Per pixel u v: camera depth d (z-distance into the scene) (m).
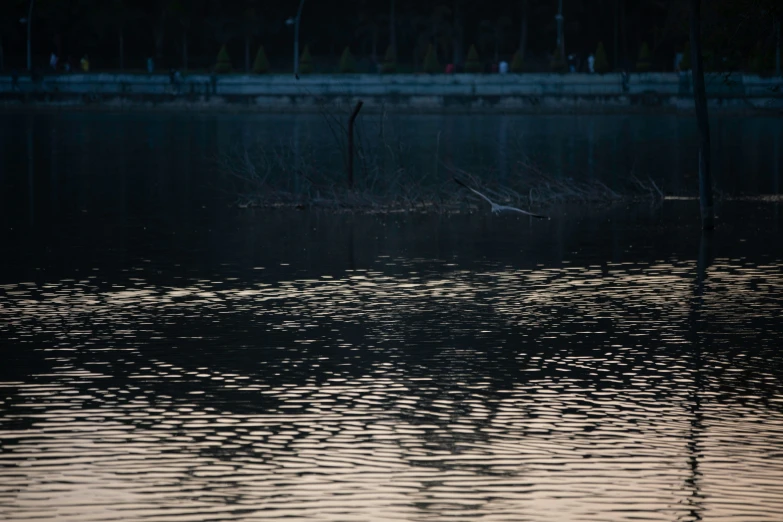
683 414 18.88
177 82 147.38
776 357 22.75
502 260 35.53
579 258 35.91
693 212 49.03
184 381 20.88
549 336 24.72
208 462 16.50
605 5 192.88
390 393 20.12
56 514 14.58
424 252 37.31
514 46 196.12
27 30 174.12
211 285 30.92
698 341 24.20
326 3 191.25
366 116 133.25
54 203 51.91
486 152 81.81
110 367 21.91
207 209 50.03
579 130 108.75
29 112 143.75
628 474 16.02
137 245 38.78
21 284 31.02
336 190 52.62
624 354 23.05
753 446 17.19
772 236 41.09
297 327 25.59
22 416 18.69
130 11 178.75
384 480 15.79
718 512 14.71
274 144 88.94
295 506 14.87
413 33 192.25
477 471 16.14
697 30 42.28
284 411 18.98
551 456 16.75
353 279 31.98
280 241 39.91
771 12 43.38
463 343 24.02
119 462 16.48
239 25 183.00
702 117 42.62
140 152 82.75
